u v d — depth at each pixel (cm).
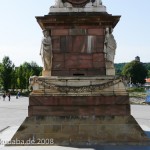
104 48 1736
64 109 1631
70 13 1748
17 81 11725
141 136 1588
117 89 1648
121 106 1628
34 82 1656
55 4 1783
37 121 1614
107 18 1717
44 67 1744
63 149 1430
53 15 1725
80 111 1630
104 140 1592
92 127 1608
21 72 11938
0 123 2522
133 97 6875
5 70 11425
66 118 1620
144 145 1538
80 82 1658
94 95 1639
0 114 3431
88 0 1772
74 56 1745
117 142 1581
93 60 1739
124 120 1612
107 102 1634
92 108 1633
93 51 1742
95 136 1599
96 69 1734
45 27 1747
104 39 1739
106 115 1623
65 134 1603
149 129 2019
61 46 1750
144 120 2761
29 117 1617
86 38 1745
